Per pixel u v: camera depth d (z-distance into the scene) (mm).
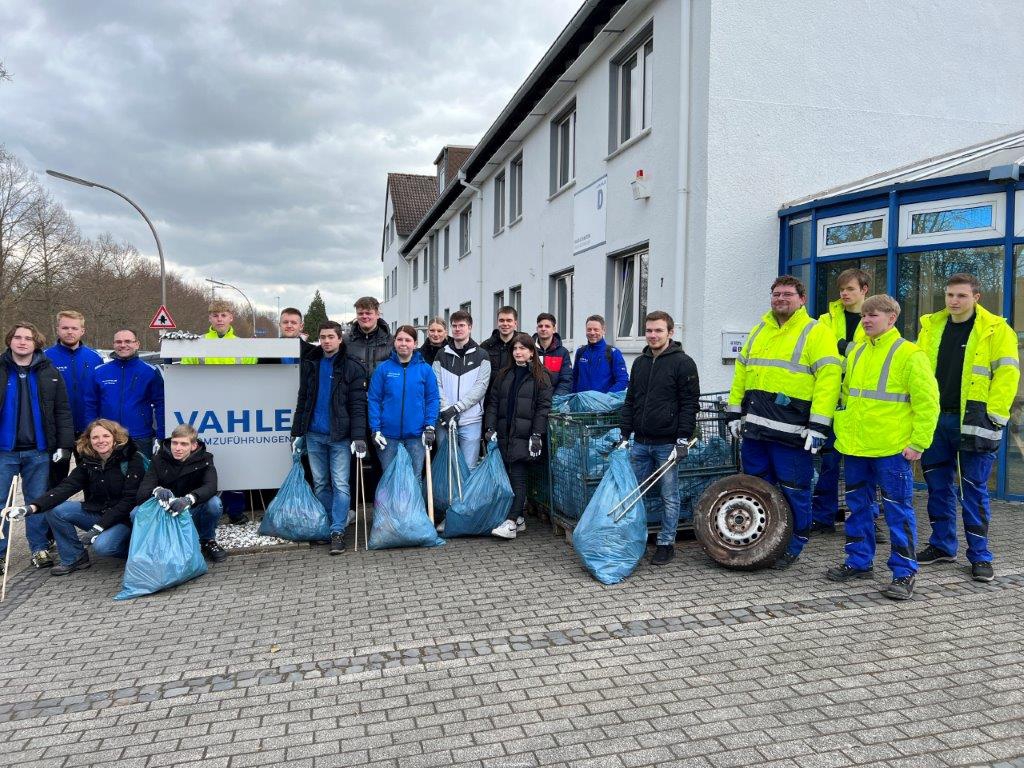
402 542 5922
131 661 3953
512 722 3191
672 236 8641
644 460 5480
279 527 5945
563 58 11609
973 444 4750
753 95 8055
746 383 5242
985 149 7223
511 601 4680
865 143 8445
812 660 3686
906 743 2926
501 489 6227
